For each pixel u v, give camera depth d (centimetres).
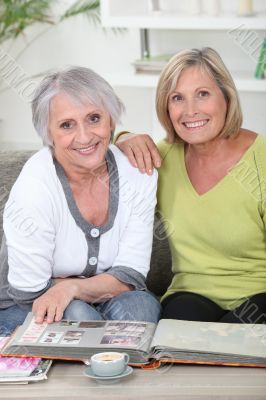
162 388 155
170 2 418
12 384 159
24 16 494
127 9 414
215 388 154
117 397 153
